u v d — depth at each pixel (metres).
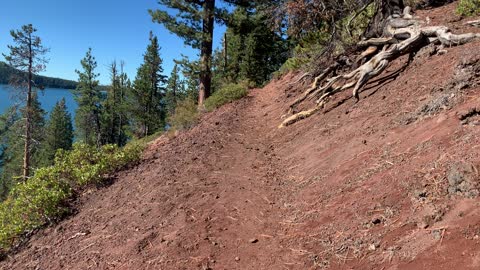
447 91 4.70
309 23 10.72
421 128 4.42
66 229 6.16
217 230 4.52
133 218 5.50
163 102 47.78
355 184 4.22
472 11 7.45
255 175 6.31
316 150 6.16
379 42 7.92
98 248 4.95
